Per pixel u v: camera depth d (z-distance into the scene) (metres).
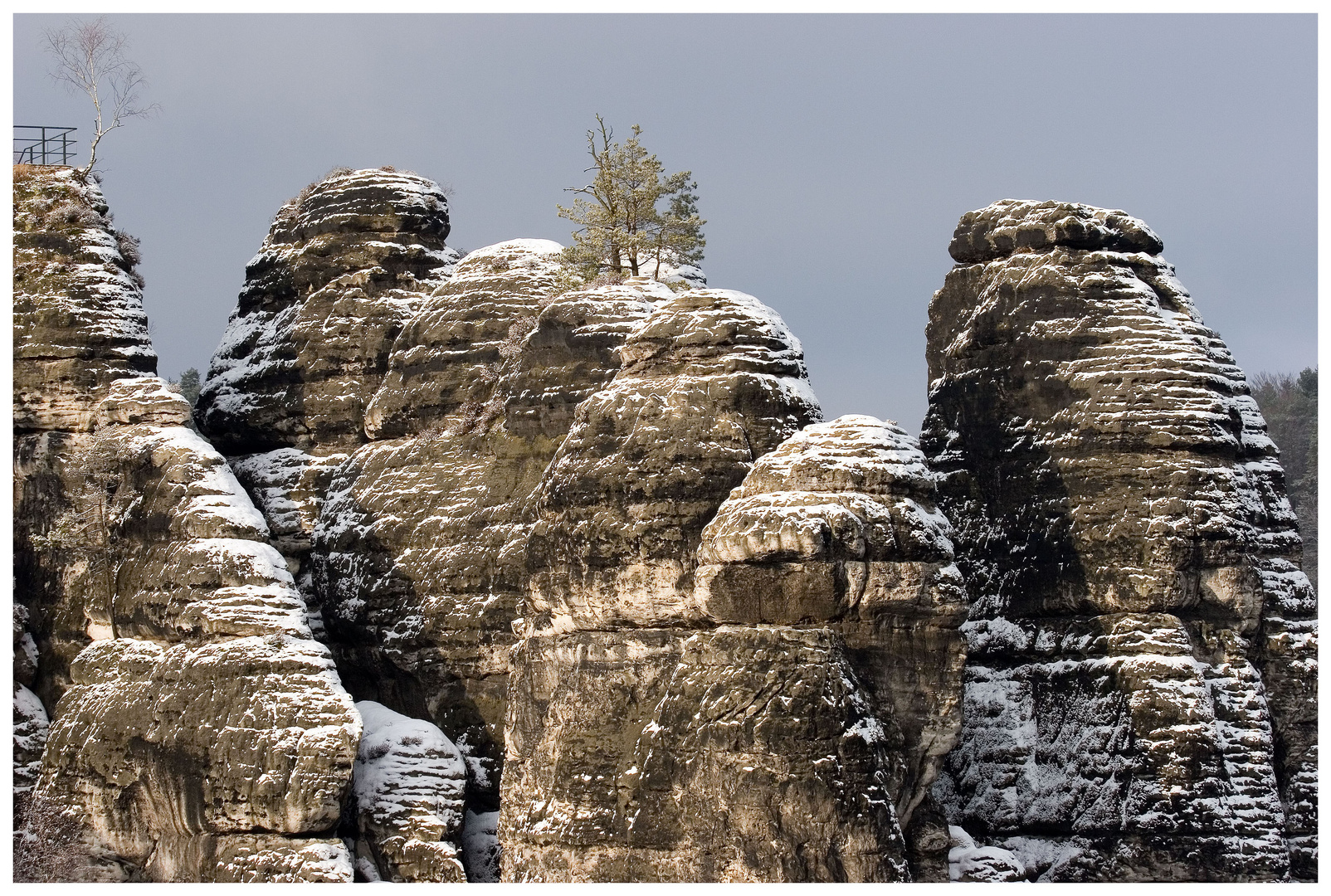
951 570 84.62
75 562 98.12
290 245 120.50
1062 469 101.00
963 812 99.31
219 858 85.75
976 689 101.38
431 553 102.69
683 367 91.31
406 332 111.56
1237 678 96.50
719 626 83.94
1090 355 102.12
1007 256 107.44
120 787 88.88
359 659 104.25
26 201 106.25
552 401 101.75
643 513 88.00
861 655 82.69
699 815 80.75
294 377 115.19
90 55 111.81
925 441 108.25
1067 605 99.50
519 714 91.31
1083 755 96.56
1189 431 98.62
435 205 120.00
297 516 111.25
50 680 97.25
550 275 110.44
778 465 84.94
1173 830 93.12
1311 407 186.25
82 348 102.19
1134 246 106.25
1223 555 97.31
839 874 78.62
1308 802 100.50
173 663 89.94
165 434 97.81
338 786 86.00
